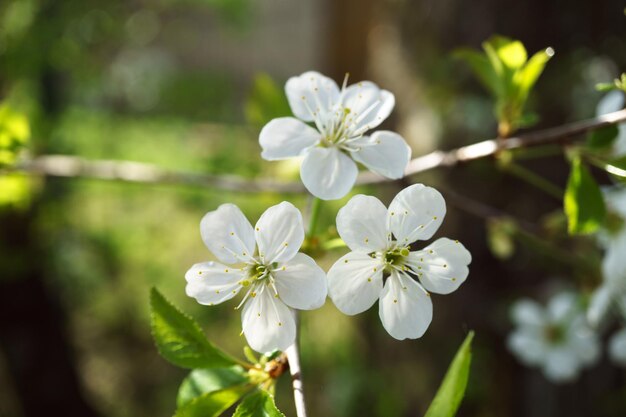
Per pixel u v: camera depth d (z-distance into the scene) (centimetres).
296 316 21
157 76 98
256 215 65
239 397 21
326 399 52
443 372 41
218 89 98
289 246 21
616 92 26
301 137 23
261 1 122
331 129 23
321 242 22
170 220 77
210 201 68
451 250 21
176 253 73
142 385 62
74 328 64
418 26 39
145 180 31
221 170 51
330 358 54
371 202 21
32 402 52
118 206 76
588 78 34
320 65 103
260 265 21
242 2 78
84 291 67
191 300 64
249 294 21
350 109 23
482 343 39
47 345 53
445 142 37
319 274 21
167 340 21
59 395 54
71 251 64
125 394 61
